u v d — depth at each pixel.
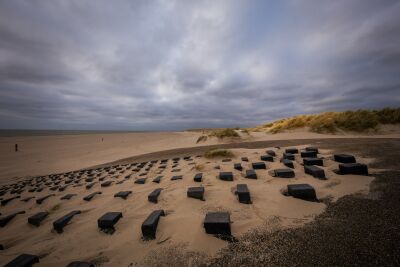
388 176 3.98
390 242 2.01
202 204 3.56
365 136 14.17
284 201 3.31
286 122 21.94
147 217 3.22
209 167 6.54
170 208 3.59
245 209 3.20
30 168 14.27
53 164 15.23
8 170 14.02
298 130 18.98
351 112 18.89
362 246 2.00
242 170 5.86
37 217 3.92
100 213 3.83
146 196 4.48
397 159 5.34
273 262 1.94
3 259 2.74
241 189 3.60
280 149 9.11
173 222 2.93
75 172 10.51
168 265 2.10
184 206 3.57
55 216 4.09
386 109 17.48
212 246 2.32
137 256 2.33
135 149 20.27
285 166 5.64
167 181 5.59
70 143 30.19
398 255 1.82
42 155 19.56
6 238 3.41
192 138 23.38
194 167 7.00
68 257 2.52
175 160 9.80
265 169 5.61
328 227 2.43
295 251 2.06
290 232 2.43
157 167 8.33
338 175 4.37
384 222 2.38
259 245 2.24
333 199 3.22
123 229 3.02
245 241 2.35
